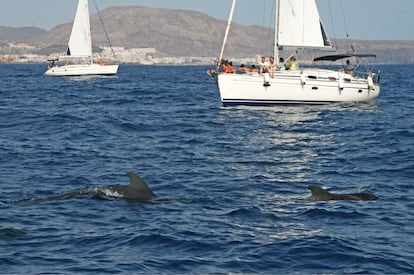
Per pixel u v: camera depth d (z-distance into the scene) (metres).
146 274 15.38
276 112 51.38
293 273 15.66
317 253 17.00
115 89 89.06
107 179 26.52
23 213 20.36
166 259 16.42
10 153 32.41
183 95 77.12
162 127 43.91
